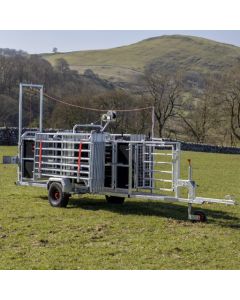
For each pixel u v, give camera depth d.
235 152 50.47
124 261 8.12
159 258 8.35
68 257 8.27
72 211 12.53
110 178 12.91
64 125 50.72
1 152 31.69
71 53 136.38
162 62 128.88
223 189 18.55
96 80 87.94
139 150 12.70
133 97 60.81
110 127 54.81
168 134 65.81
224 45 144.88
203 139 65.06
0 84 53.94
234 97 63.69
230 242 9.56
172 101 65.50
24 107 51.03
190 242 9.48
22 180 14.58
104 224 10.97
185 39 146.38
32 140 14.38
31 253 8.44
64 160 13.28
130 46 145.50
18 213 12.04
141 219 11.67
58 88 64.56
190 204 11.61
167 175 22.86
